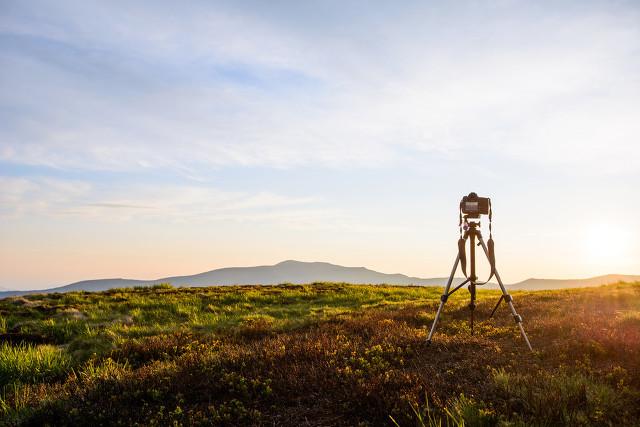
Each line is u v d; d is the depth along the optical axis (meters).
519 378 6.48
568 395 5.69
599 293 19.36
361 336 10.93
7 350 11.64
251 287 32.34
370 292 28.42
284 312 21.00
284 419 5.90
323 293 27.86
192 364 8.33
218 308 21.84
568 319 11.27
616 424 5.02
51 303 22.31
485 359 7.85
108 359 10.34
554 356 7.91
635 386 6.15
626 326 10.05
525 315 13.68
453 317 14.67
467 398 5.90
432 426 5.15
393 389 6.34
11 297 23.27
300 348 8.98
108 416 6.18
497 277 8.72
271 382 6.97
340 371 7.24
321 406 6.18
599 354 7.76
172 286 32.56
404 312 15.70
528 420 5.21
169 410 6.32
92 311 20.06
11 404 7.57
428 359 8.23
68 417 6.23
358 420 5.64
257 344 10.28
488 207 8.72
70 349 13.24
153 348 11.55
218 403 6.48
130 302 22.36
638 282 25.80
